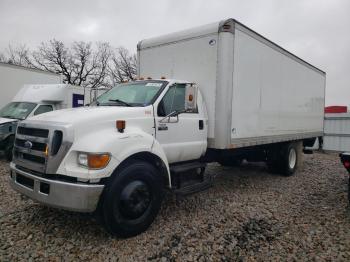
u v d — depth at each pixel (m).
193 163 5.42
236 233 4.25
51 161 3.66
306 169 9.75
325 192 6.62
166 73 6.24
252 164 10.16
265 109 6.90
